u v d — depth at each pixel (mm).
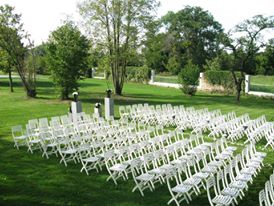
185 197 8875
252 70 46625
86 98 30219
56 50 27594
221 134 16875
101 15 31562
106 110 21125
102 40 32094
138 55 33219
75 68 27750
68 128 14273
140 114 20328
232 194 8258
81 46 27859
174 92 38031
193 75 35000
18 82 44188
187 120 18594
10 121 19625
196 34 68125
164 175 10773
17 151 13336
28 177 10547
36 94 31531
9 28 28188
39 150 13531
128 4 31672
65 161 11773
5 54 29016
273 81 34094
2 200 8820
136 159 9484
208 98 32969
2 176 10578
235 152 14102
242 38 31047
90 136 13500
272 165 12375
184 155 11688
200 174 9586
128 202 8891
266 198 7656
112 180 10430
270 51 32812
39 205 8586
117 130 14742
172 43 65188
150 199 9109
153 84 47188
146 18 32250
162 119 19469
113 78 33312
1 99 28281
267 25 30188
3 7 27875
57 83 28062
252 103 29703
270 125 16641
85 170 11203
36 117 21047
